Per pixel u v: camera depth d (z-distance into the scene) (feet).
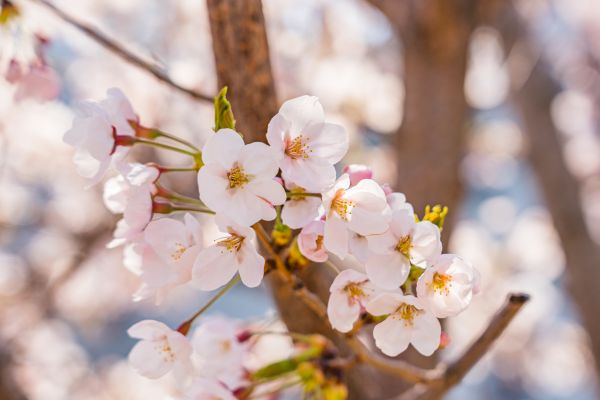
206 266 1.90
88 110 1.99
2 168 6.20
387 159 6.30
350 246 1.89
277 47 7.42
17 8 2.49
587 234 6.25
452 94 3.66
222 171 1.85
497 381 10.18
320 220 1.91
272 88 2.23
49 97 2.57
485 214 10.34
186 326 2.04
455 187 3.65
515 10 6.27
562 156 6.42
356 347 2.12
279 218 2.00
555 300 9.45
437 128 3.64
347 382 2.55
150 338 2.03
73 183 7.18
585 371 9.82
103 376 7.72
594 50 9.56
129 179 1.97
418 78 3.69
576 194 6.34
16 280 6.42
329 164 1.89
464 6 3.56
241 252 1.91
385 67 7.46
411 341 1.92
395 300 1.90
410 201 3.60
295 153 1.89
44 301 6.19
